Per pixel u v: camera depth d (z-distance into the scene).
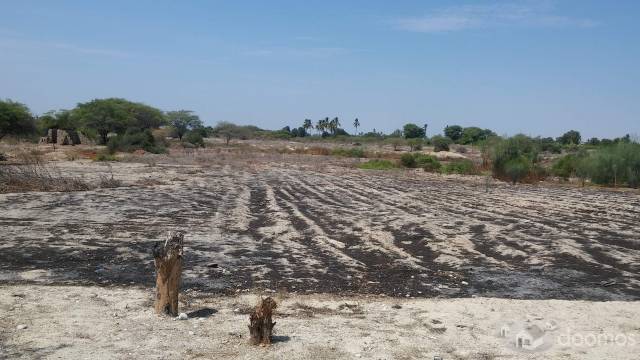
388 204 23.44
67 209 19.00
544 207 23.31
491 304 9.27
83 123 74.50
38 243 13.33
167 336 7.36
